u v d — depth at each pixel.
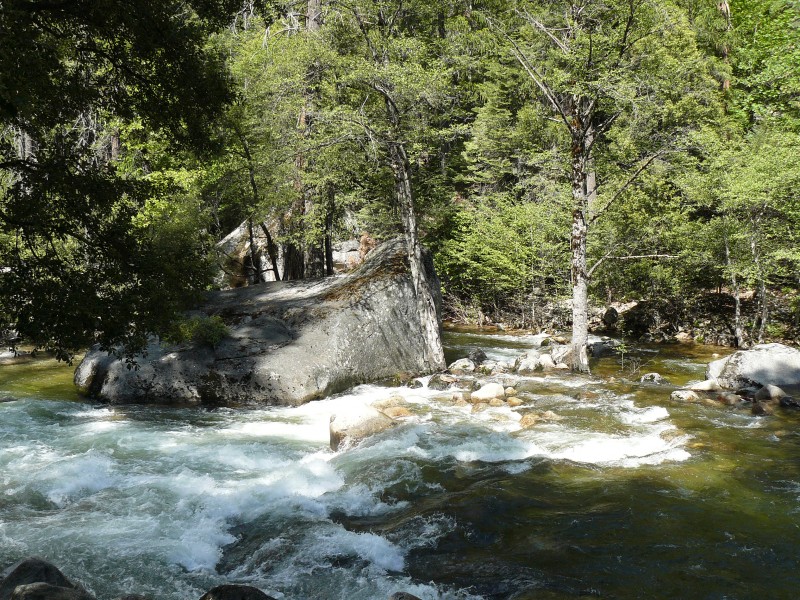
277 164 18.72
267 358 14.11
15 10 5.89
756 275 17.89
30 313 7.11
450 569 6.27
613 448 9.84
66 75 7.79
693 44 21.72
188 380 13.61
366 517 7.65
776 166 16.94
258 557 6.61
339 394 14.31
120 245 7.95
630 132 17.64
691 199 20.25
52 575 5.50
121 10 7.36
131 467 9.32
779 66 22.72
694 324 21.52
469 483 8.48
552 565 6.27
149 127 9.00
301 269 24.36
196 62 8.40
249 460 9.75
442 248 29.22
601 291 25.69
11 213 7.39
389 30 16.66
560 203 21.30
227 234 29.02
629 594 5.71
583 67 15.57
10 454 9.73
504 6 19.52
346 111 15.87
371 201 24.31
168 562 6.53
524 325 26.73
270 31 20.25
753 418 11.39
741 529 6.95
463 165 31.81
